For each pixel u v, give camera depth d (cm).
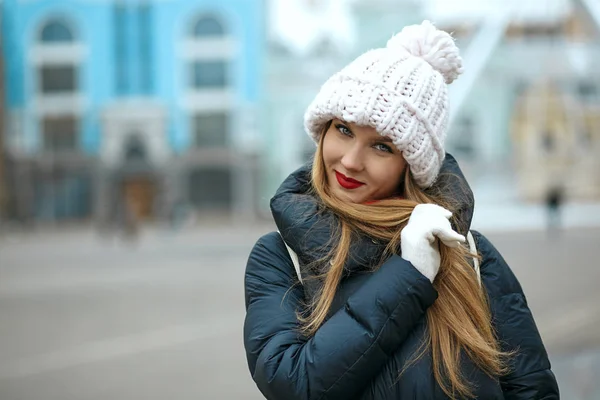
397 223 145
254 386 520
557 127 3206
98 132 3591
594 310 729
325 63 3503
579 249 1576
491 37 1656
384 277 138
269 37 3516
